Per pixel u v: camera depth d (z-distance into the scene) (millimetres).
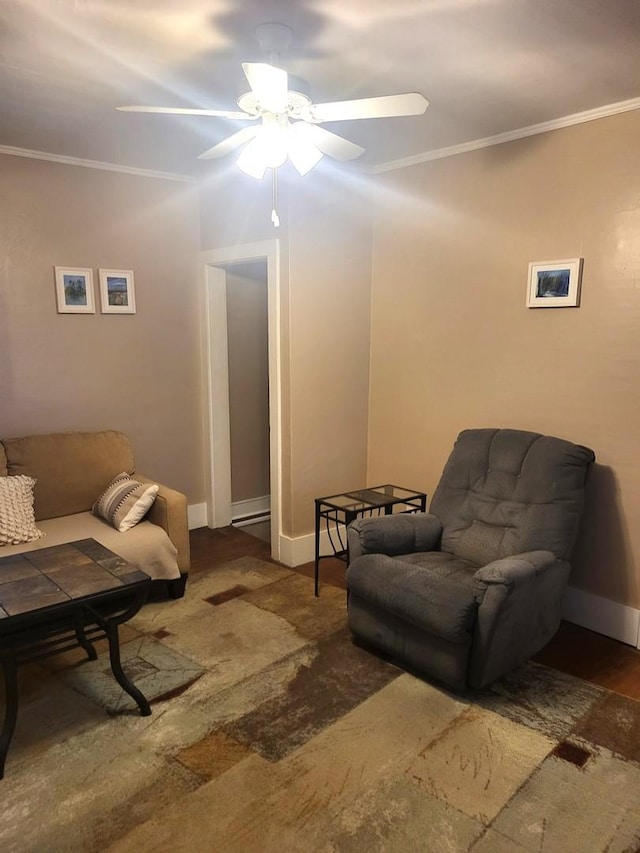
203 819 1812
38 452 3387
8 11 1861
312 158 2355
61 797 1896
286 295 3535
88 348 3824
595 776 2006
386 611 2617
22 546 2932
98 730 2215
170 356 4230
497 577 2299
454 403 3576
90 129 3039
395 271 3807
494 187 3215
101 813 1833
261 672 2605
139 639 2889
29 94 2576
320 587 3490
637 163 2668
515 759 2080
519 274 3158
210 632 2955
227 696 2428
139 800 1886
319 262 3635
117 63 2260
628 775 2012
